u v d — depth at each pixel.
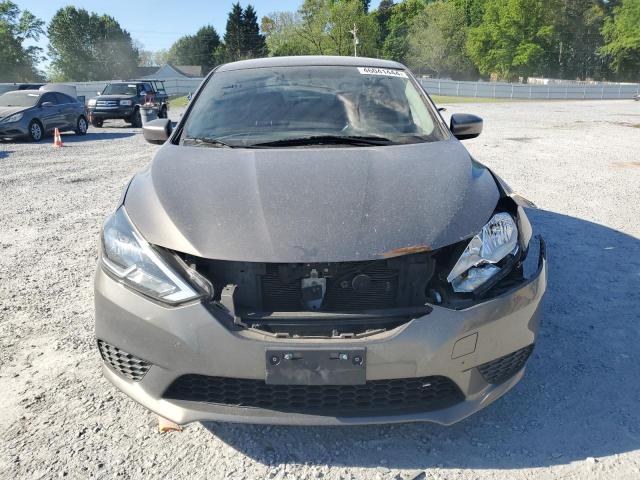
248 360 1.81
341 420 1.88
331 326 1.84
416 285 1.90
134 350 1.95
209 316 1.83
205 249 1.88
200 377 1.92
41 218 5.65
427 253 1.90
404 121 2.99
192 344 1.84
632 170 8.00
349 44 69.38
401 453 2.08
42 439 2.18
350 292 1.92
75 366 2.73
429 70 84.88
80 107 15.33
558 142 11.63
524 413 2.31
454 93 47.72
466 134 3.35
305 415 1.89
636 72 66.38
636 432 2.19
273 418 1.88
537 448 2.10
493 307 1.92
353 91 3.20
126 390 2.04
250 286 1.91
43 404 2.41
